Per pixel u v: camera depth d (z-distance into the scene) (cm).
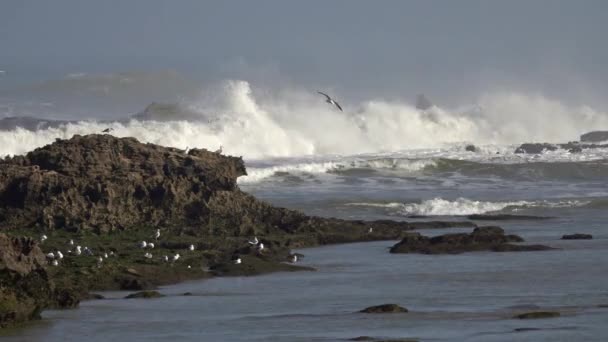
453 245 19600
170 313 14125
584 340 12225
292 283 16350
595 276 16775
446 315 13850
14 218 19088
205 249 18525
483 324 13225
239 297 15275
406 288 15912
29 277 13912
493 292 15538
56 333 12988
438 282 16400
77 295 14775
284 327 13212
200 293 15600
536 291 15588
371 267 17762
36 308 13738
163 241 18612
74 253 17250
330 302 14888
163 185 19800
